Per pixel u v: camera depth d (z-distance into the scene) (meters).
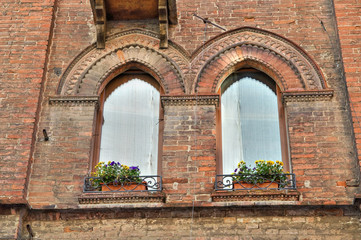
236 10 14.45
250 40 14.02
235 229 11.51
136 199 11.72
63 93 13.47
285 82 13.41
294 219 11.57
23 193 11.88
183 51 13.85
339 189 11.89
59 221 11.80
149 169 13.08
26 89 13.16
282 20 14.25
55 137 12.80
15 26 14.10
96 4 13.73
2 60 13.58
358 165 11.96
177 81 13.53
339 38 13.59
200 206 11.61
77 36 14.25
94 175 12.47
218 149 13.11
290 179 12.16
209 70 13.63
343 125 12.66
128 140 13.42
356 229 11.39
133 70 14.16
